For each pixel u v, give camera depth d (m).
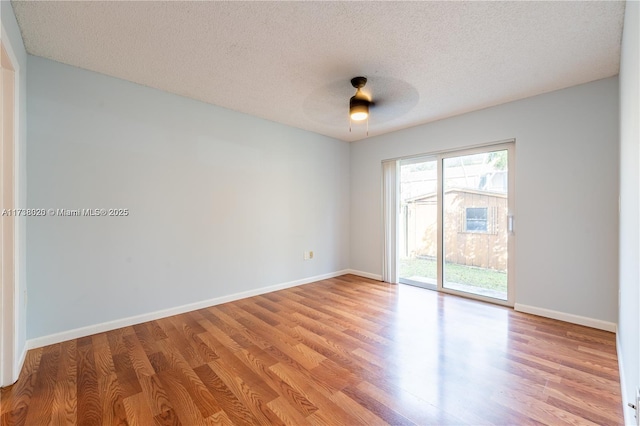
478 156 3.59
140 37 2.08
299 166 4.29
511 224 3.30
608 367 2.03
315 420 1.54
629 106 1.66
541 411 1.59
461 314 3.07
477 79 2.70
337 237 4.89
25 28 1.96
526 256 3.12
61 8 1.77
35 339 2.31
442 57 2.32
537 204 3.05
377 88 2.89
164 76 2.67
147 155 2.88
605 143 2.67
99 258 2.62
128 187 2.77
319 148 4.58
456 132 3.67
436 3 1.72
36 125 2.32
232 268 3.55
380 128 4.24
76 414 1.58
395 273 4.40
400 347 2.34
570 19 1.86
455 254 3.85
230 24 1.93
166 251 3.02
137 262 2.83
